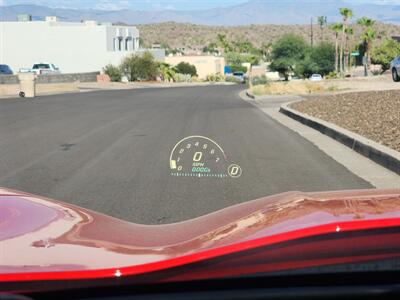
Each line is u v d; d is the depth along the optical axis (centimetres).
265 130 1852
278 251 219
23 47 8669
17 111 2767
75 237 294
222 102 3466
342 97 2703
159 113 2592
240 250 221
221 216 319
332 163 1223
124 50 9394
